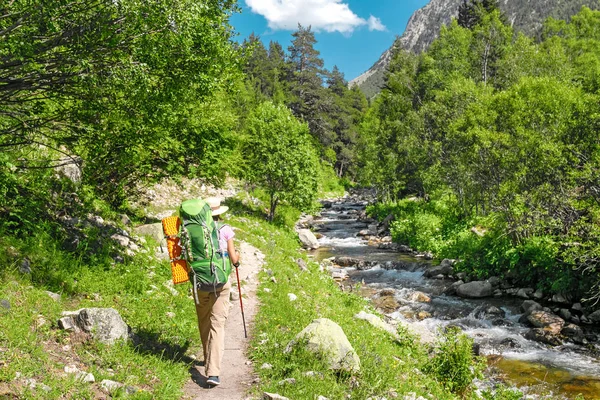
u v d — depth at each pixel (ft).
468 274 71.31
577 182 59.16
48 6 21.26
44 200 33.24
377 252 96.89
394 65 236.43
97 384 16.16
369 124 217.36
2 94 26.91
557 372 38.99
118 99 29.60
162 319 25.62
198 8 25.00
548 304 57.52
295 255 71.10
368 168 175.32
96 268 29.78
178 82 28.68
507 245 69.21
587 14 224.33
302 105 303.07
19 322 18.40
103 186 46.80
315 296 43.21
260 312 31.76
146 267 34.63
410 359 32.86
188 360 21.65
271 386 18.88
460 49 184.96
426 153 137.18
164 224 19.26
